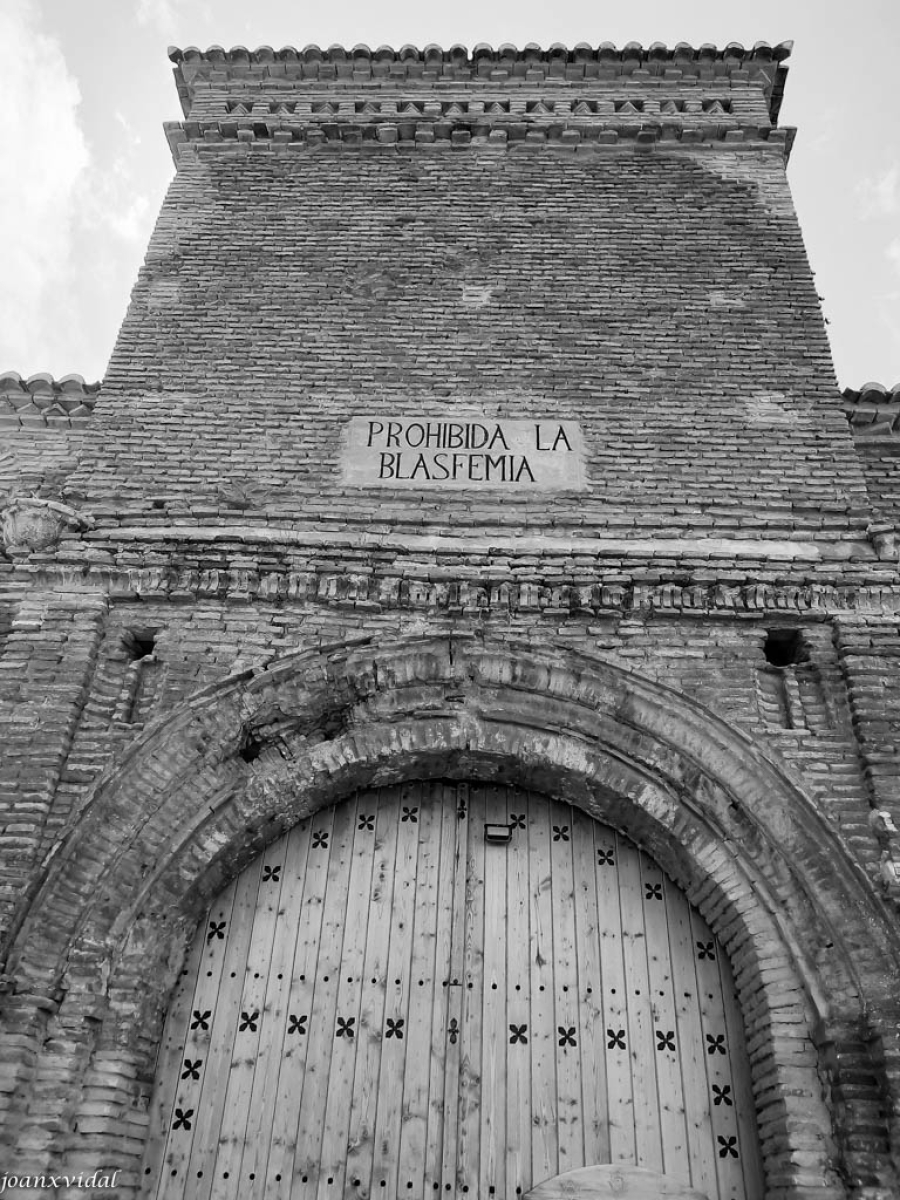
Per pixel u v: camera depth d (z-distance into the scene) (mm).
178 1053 5871
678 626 6754
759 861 5938
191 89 10953
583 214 9305
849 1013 5395
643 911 6383
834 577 6859
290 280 8789
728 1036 5953
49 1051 5273
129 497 7398
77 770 6098
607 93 10594
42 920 5527
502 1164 5582
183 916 6023
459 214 9297
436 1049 5898
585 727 6445
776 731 6312
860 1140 5062
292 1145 5625
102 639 6707
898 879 5598
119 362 8211
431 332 8422
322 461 7641
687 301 8648
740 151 9867
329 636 6680
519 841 6641
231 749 6332
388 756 6469
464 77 10719
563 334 8422
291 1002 6043
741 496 7441
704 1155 5605
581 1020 6000
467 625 6727
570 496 7445
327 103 10438
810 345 8367
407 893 6426
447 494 7445
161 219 9234
